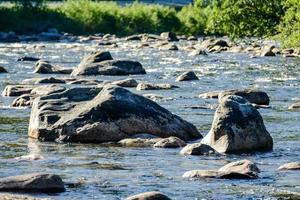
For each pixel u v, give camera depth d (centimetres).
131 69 5938
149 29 14300
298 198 1909
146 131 2902
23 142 2828
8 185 1983
